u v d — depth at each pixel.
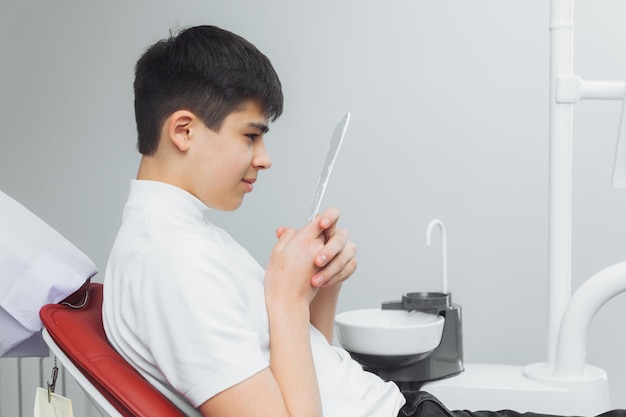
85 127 2.31
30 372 2.11
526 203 2.07
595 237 2.04
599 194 2.03
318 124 2.18
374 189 2.15
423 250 2.13
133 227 0.96
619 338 2.03
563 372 1.47
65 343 0.92
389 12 2.12
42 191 2.34
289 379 0.93
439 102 2.11
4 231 1.02
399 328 1.43
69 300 1.07
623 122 1.41
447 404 1.47
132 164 2.29
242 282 0.95
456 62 2.09
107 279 0.97
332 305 1.27
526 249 2.08
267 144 2.21
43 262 1.01
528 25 2.05
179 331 0.86
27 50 2.33
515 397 1.44
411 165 2.13
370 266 2.16
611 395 2.04
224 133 1.00
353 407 1.06
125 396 0.86
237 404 0.85
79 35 2.31
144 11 2.27
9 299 0.99
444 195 2.12
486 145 2.09
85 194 2.32
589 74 2.02
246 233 2.23
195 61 0.99
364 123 2.15
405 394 1.20
